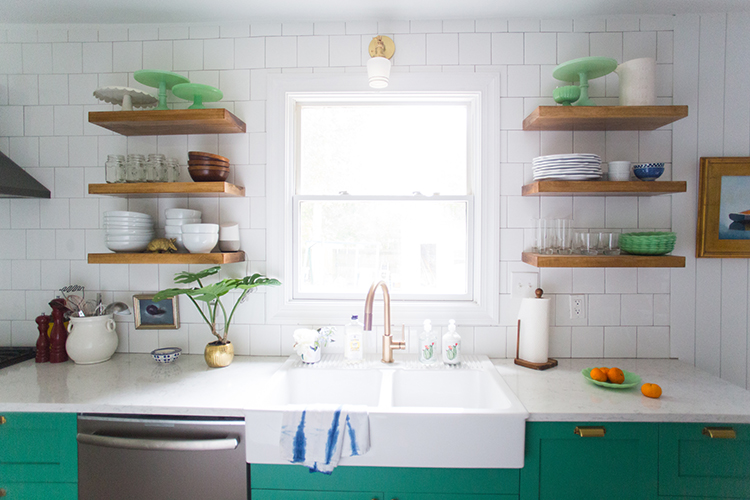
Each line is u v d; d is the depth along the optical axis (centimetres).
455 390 171
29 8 180
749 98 181
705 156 183
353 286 202
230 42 192
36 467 138
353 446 127
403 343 179
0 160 185
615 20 184
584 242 169
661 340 187
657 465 130
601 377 151
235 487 133
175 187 168
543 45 186
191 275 182
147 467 135
